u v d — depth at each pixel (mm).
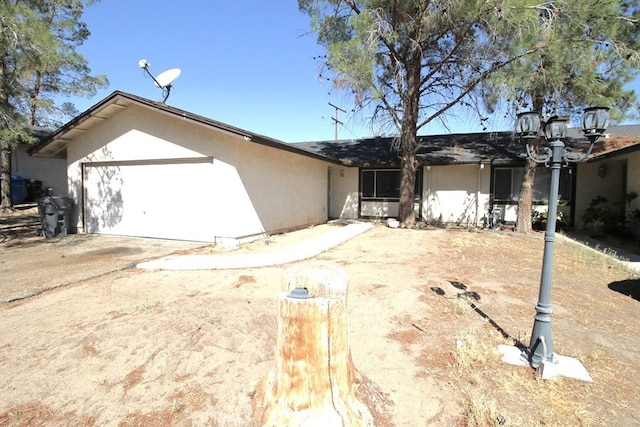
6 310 4578
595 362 3393
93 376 3086
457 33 10039
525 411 2676
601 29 8570
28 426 2547
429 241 9625
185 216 9367
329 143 19156
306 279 2621
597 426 2533
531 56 8742
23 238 9914
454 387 2979
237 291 5215
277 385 2510
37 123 17969
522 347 3617
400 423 2572
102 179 10383
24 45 8305
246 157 9375
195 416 2621
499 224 13305
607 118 3162
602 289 5609
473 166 13945
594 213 12109
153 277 6027
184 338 3637
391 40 9836
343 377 2496
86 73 13477
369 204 15828
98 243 9164
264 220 10297
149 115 9562
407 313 4441
